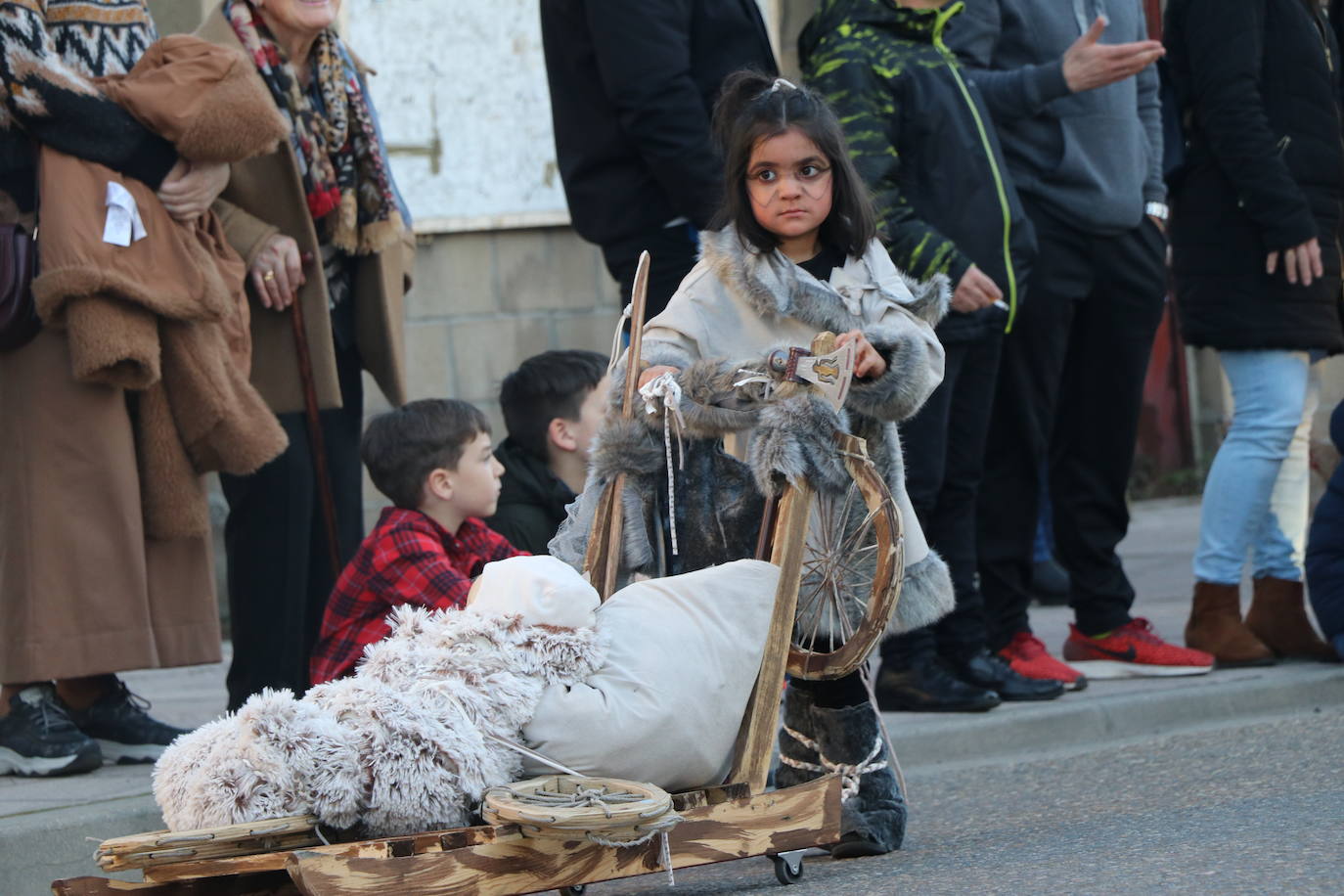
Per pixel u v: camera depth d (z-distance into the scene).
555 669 11.48
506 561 11.90
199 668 25.30
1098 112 20.80
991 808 16.12
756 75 14.55
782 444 12.47
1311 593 22.20
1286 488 23.09
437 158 30.03
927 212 18.92
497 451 18.11
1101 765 17.88
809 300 13.57
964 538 19.89
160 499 16.83
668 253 18.80
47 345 16.23
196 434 16.83
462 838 10.88
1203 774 16.73
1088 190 20.66
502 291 30.69
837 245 14.02
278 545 17.81
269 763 10.76
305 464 18.00
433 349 30.09
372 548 16.02
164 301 16.16
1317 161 22.20
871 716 13.77
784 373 12.85
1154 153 21.97
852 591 13.30
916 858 13.47
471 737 11.05
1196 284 22.47
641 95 18.08
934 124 18.88
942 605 13.85
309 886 10.16
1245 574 31.81
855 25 19.25
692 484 13.12
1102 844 13.42
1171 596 29.12
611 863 11.29
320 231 18.64
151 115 16.27
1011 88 19.88
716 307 13.84
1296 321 21.92
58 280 15.74
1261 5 22.03
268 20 18.31
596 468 13.20
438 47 30.03
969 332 18.78
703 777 12.05
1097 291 21.23
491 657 11.42
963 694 19.56
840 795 12.73
